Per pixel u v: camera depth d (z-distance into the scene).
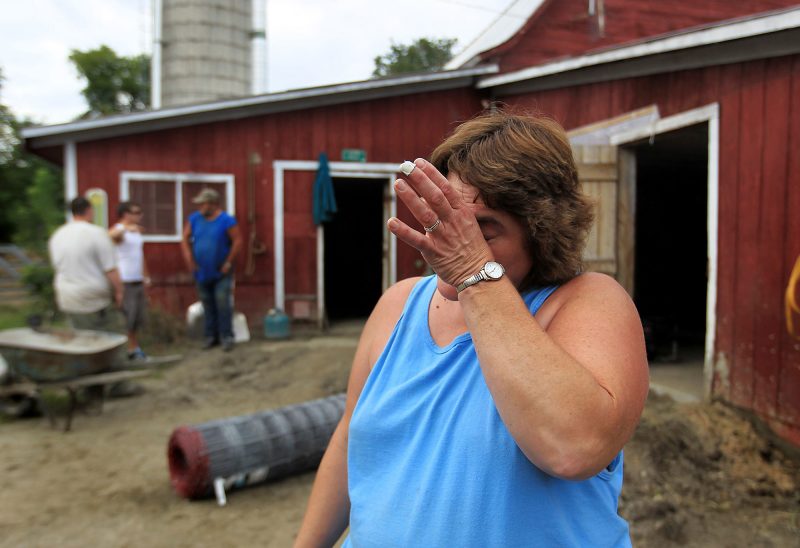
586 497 0.95
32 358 4.70
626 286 6.25
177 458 3.68
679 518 3.24
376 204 13.04
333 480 1.29
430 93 9.04
